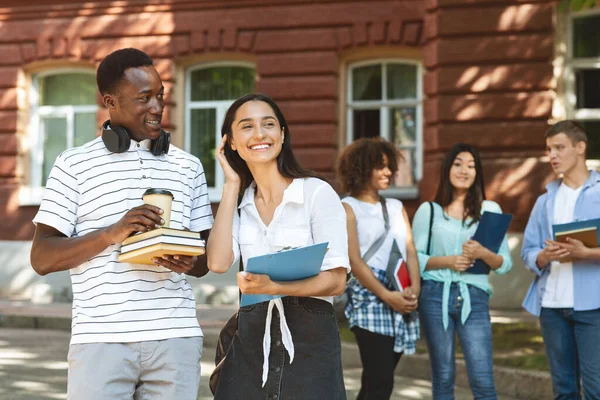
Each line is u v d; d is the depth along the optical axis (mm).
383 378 5648
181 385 3846
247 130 3854
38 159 16703
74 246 3713
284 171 3904
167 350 3828
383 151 5934
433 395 5945
